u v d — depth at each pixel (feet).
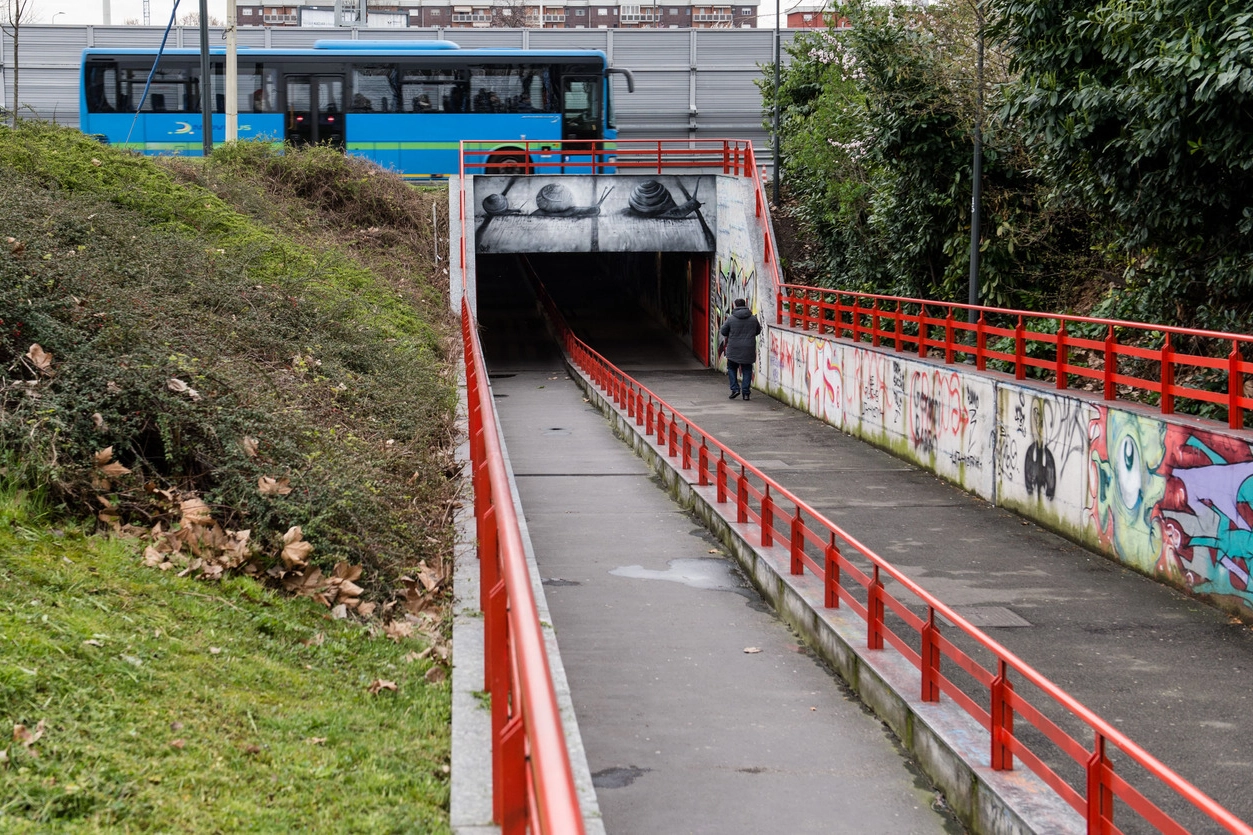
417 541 32.14
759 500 49.44
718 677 30.76
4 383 28.25
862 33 73.31
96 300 34.12
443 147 109.91
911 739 25.73
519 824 12.62
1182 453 37.70
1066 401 45.14
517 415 79.20
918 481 56.65
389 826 16.05
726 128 157.79
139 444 30.12
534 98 110.32
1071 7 49.24
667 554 43.78
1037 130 51.08
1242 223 44.57
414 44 109.81
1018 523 48.19
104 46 149.89
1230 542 35.45
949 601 37.24
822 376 75.05
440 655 24.73
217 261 51.65
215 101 108.37
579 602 37.55
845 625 31.73
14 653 18.04
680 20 315.99
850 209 91.25
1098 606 36.70
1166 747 26.02
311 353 45.98
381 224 95.96
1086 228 70.64
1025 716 21.36
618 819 22.22
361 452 36.55
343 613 26.37
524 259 158.61
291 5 303.07
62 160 60.85
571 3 312.09
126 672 18.83
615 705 28.50
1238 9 39.24
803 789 23.91
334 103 108.88
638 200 103.76
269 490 28.86
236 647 21.95
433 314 79.77
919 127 71.00
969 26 69.62
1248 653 32.32
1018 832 20.26
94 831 14.28
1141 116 45.34
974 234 66.08
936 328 75.41
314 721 19.42
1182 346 52.34
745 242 94.99
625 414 71.46
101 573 22.86
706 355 108.37
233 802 15.89
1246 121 41.04
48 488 25.58
